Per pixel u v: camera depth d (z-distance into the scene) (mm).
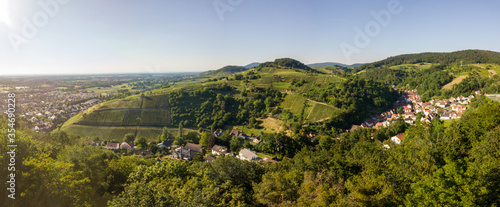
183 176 34031
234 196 28188
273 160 86250
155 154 100812
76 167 32688
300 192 27844
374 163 36469
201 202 23234
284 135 97000
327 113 133375
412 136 50625
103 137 122000
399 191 26719
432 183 23328
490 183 21516
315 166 40125
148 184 25781
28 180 25891
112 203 23266
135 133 128750
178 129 137000
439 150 33625
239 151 100312
